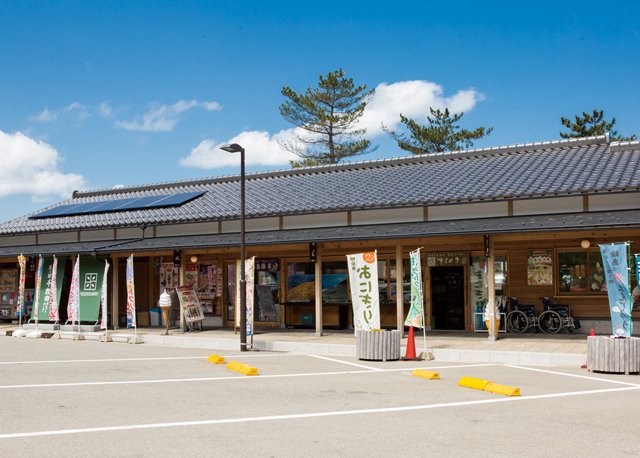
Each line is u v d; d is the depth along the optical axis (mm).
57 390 8648
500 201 14531
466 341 14055
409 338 12211
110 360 12297
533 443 5680
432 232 13844
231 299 19688
